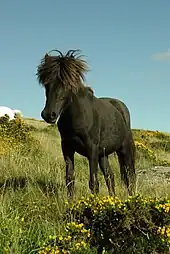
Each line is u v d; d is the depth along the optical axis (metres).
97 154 7.42
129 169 8.88
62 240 4.92
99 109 7.64
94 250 4.95
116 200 5.27
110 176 8.22
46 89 6.82
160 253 4.82
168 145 20.28
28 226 5.68
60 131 7.27
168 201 5.00
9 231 5.23
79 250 4.80
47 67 6.71
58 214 6.09
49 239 5.04
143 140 21.53
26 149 12.47
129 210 4.92
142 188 7.76
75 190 7.46
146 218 4.90
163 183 8.06
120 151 8.80
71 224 5.11
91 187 7.17
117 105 8.83
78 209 5.46
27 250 5.04
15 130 13.74
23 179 8.38
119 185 8.98
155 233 4.81
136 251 4.87
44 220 5.83
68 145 7.29
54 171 9.23
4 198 6.48
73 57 6.89
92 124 7.27
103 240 5.05
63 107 6.85
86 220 5.32
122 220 4.91
